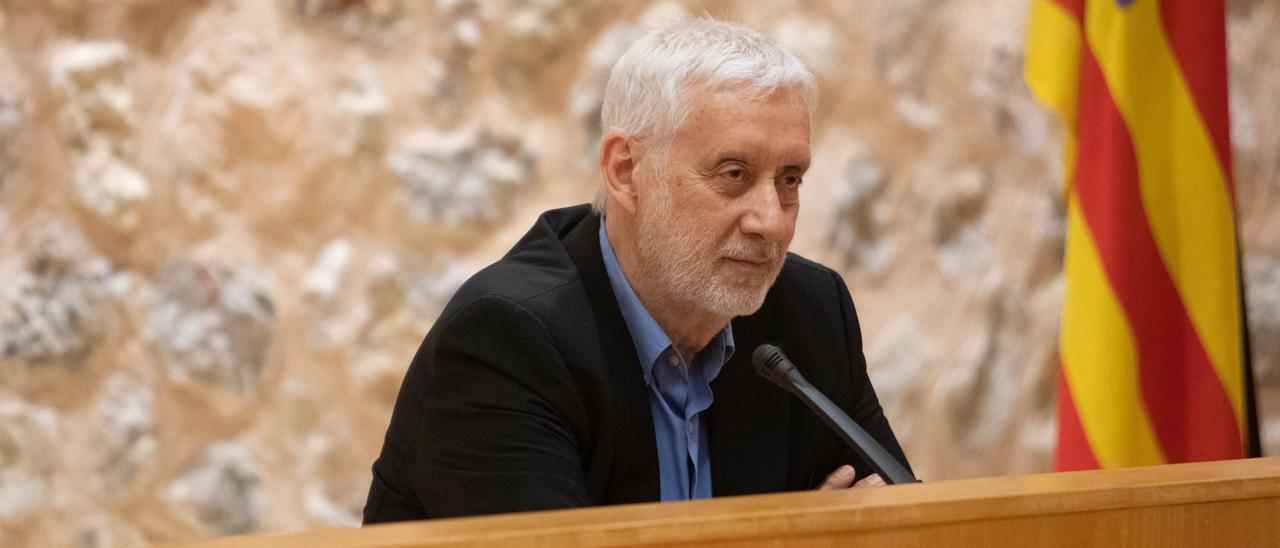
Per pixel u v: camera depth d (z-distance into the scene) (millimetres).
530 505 5320
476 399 5531
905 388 11812
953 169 11867
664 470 6047
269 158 10906
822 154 11656
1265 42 12406
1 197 10672
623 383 5711
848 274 11719
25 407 10742
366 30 11016
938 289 11883
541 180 11289
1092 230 8391
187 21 10844
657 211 5617
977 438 11938
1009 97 11914
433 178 11086
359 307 11023
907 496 3939
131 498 10852
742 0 11484
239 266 10914
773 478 6094
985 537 3898
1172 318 8289
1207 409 8148
